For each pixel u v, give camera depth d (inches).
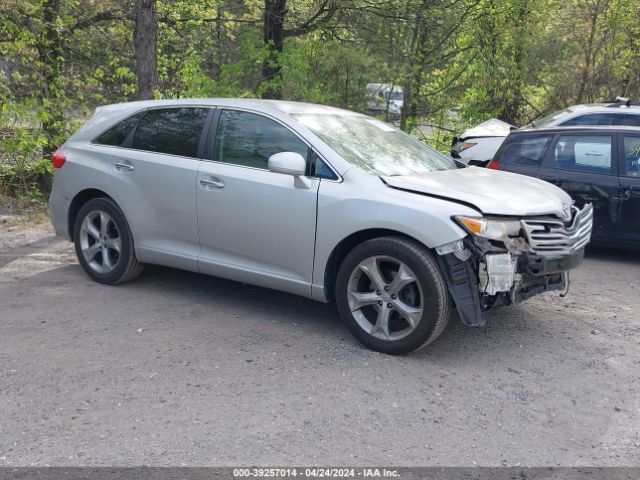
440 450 137.4
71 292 237.6
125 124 242.5
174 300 230.8
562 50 561.0
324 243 191.2
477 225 170.6
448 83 542.3
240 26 536.4
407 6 467.5
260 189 202.2
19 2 412.5
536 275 183.5
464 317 171.5
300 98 497.4
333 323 210.8
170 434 140.9
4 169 427.2
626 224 303.0
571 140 317.7
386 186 186.2
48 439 138.5
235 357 181.9
